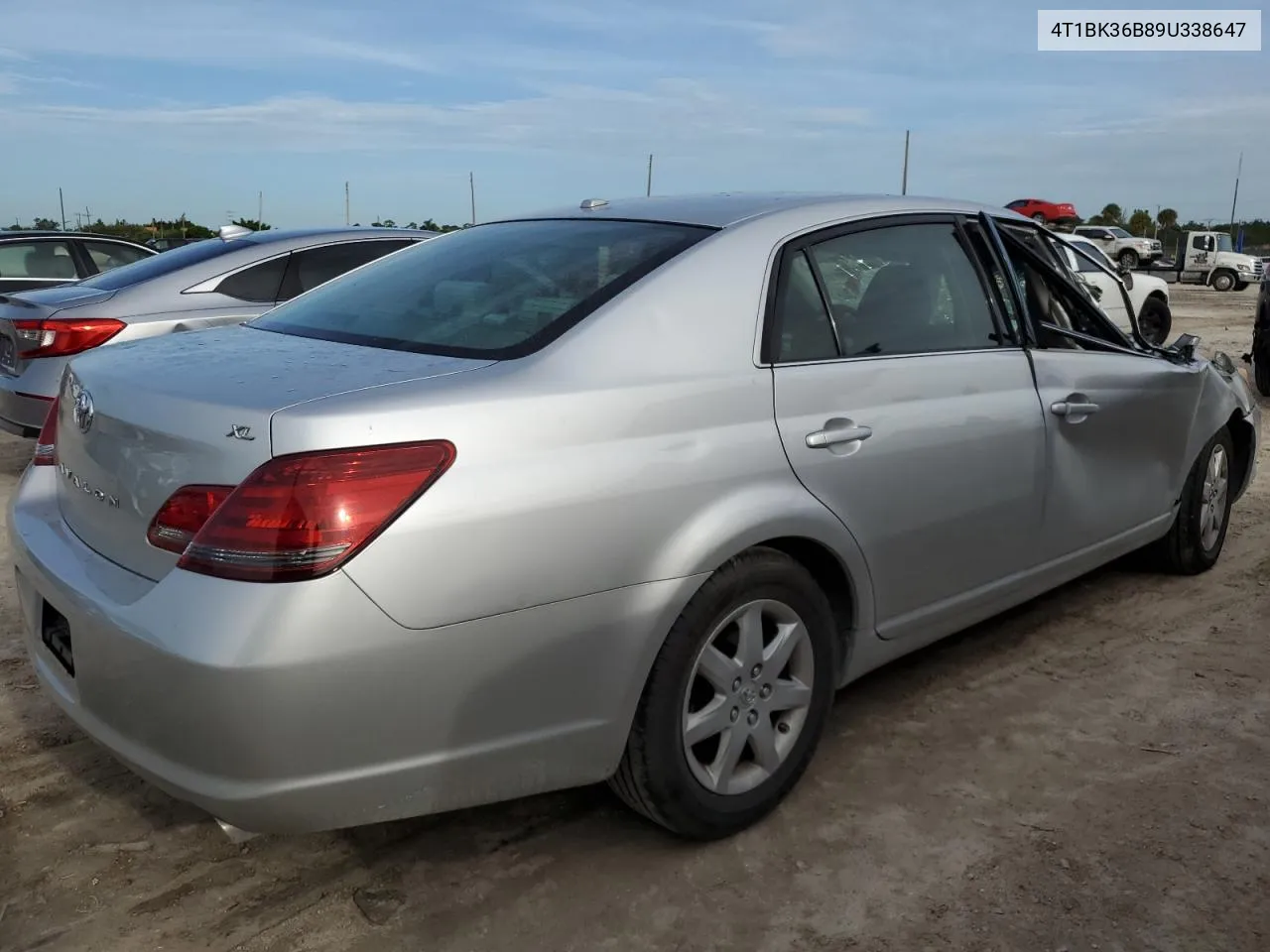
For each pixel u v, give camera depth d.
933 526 3.04
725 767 2.61
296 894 2.46
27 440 7.51
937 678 3.62
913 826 2.74
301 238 6.62
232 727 1.96
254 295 6.34
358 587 1.98
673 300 2.57
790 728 2.77
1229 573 4.71
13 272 9.70
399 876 2.53
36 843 2.63
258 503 1.97
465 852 2.62
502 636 2.16
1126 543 4.04
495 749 2.21
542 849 2.64
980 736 3.22
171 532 2.10
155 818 2.75
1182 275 35.25
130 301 5.94
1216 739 3.21
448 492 2.08
